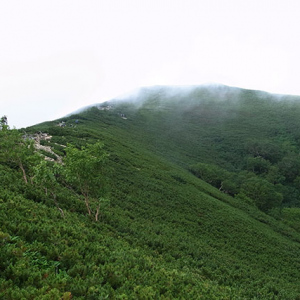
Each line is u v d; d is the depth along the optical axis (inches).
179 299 342.0
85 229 557.9
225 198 2001.7
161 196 1374.3
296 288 802.2
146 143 3297.2
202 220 1251.2
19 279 274.7
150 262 488.1
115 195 1150.3
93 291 277.3
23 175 936.9
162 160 2492.6
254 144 4033.0
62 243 412.5
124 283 328.8
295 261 1119.0
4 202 537.0
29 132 1978.3
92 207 860.6
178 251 765.3
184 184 1830.7
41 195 747.4
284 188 2933.1
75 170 715.4
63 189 940.6
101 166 762.8
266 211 2299.5
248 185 2544.3
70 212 720.3
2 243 333.7
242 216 1563.7
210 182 2667.3
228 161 3900.1
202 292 420.5
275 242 1290.6
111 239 585.6
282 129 4817.9
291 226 2001.7
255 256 1035.3
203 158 3725.4
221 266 772.6
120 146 2239.2
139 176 1571.1
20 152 911.0
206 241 1019.3
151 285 358.0
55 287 271.3
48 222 496.1
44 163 669.9
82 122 3186.5
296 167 3339.1
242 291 606.5
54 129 2146.9
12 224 406.0
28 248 349.7
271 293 664.4
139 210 1090.7
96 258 388.8
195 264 719.7
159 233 904.3
